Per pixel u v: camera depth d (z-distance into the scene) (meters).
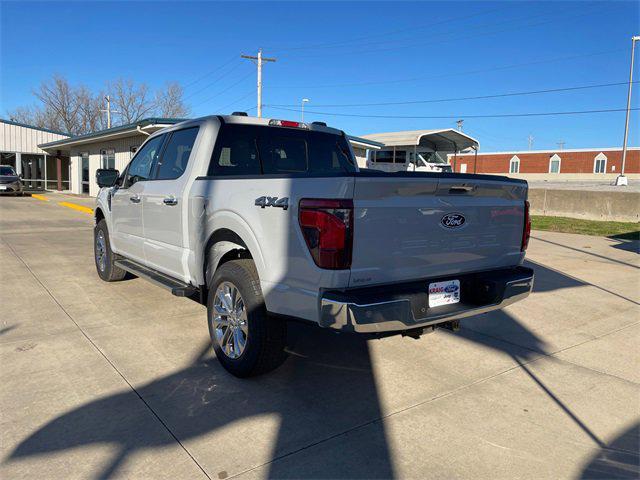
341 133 5.42
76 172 30.19
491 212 3.72
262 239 3.37
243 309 3.74
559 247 11.03
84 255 8.93
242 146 4.58
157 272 5.13
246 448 2.85
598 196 18.00
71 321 5.03
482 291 3.68
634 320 5.57
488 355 4.43
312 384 3.74
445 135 20.05
